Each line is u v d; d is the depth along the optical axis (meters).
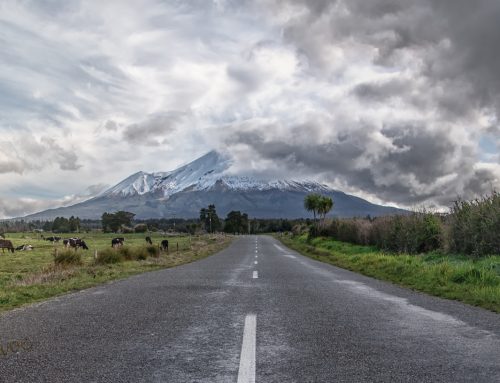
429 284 13.05
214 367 4.98
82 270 18.89
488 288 11.21
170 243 60.59
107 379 4.56
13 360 5.26
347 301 9.84
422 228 24.12
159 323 7.40
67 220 179.62
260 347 5.83
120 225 159.50
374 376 4.63
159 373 4.76
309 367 4.95
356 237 39.34
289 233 110.25
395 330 6.86
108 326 7.18
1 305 10.02
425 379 4.53
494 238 17.00
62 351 5.66
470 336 6.46
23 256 39.31
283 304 9.37
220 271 18.09
